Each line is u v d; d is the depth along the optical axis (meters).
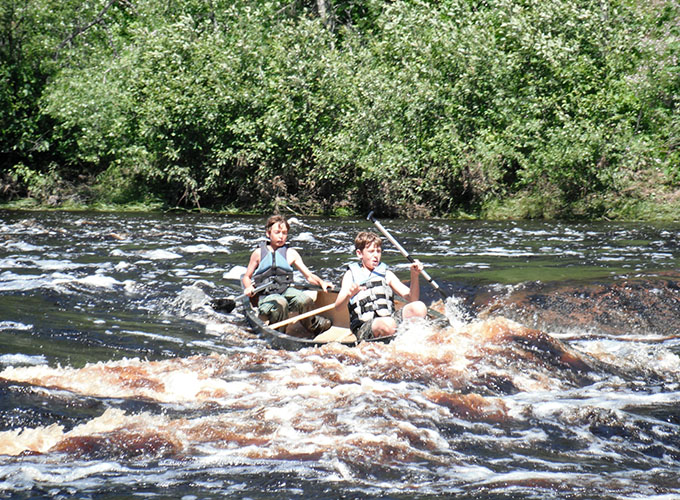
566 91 31.69
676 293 12.11
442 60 32.09
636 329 11.22
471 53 31.33
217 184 33.47
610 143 29.77
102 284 13.30
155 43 33.12
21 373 7.88
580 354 9.09
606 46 31.81
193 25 33.91
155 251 17.88
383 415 6.81
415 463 5.80
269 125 31.58
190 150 33.69
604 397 7.73
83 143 33.84
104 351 9.20
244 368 8.45
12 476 5.44
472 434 6.49
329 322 11.73
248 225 26.14
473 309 12.20
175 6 37.62
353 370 8.32
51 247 18.77
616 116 30.36
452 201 31.61
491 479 5.51
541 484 5.41
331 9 43.34
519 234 23.34
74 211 31.70
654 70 31.98
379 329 9.59
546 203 30.16
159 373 8.17
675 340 10.74
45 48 35.84
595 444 6.33
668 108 32.72
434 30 32.38
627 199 29.83
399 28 33.81
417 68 31.75
